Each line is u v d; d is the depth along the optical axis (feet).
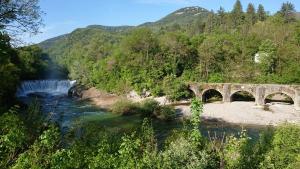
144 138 59.26
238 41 336.90
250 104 219.41
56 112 200.85
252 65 296.10
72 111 219.00
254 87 220.84
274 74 278.05
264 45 294.46
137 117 198.18
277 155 62.64
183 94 235.61
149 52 285.43
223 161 55.36
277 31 354.54
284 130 67.46
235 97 249.14
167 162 49.98
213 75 284.20
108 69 291.38
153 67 270.87
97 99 262.26
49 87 319.88
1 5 78.64
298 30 337.93
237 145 60.34
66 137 53.83
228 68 292.20
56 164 36.73
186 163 51.85
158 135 143.02
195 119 54.60
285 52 286.87
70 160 39.19
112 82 283.79
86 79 313.12
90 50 375.04
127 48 287.28
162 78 269.85
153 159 48.57
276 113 198.39
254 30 402.93
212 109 208.95
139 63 274.77
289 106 214.28
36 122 54.13
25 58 260.21
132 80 266.36
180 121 184.14
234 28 536.01
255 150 63.57
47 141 38.04
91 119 193.67
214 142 59.77
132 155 42.16
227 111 204.03
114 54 312.71
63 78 398.42
